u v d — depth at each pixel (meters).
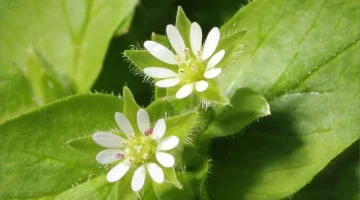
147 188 0.10
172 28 0.09
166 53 0.09
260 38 0.10
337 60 0.10
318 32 0.10
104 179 0.10
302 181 0.10
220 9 0.12
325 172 0.11
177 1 0.12
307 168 0.10
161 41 0.10
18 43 0.12
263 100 0.10
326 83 0.10
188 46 0.09
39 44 0.12
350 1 0.10
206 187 0.10
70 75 0.12
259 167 0.10
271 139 0.10
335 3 0.10
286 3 0.10
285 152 0.10
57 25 0.12
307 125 0.10
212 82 0.09
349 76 0.10
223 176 0.10
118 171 0.09
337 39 0.10
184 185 0.10
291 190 0.10
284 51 0.10
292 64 0.10
